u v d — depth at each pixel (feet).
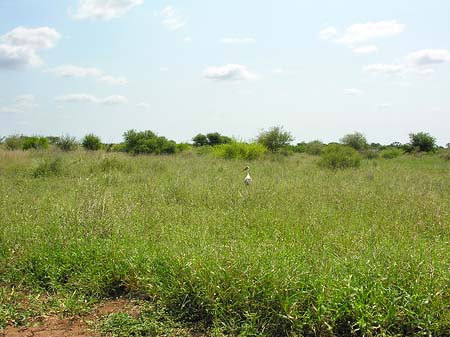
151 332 12.79
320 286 13.10
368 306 12.09
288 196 30.78
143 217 23.66
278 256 15.30
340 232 21.03
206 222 22.93
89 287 15.66
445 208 27.12
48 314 14.12
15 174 44.68
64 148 84.28
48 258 17.34
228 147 80.38
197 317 13.56
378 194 32.94
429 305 12.11
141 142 85.56
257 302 13.03
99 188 27.25
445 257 15.96
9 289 16.11
